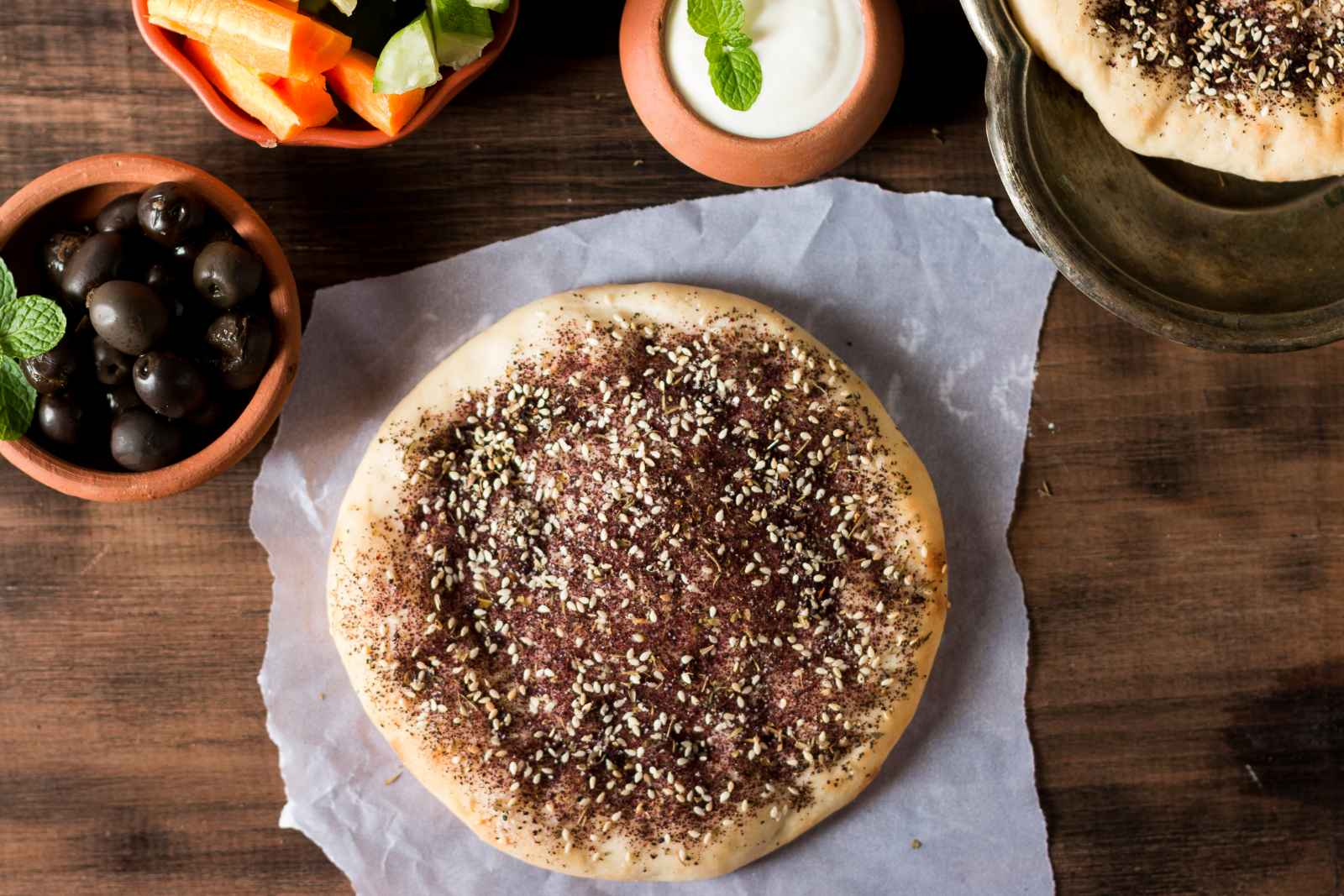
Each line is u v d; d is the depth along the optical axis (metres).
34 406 0.54
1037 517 0.62
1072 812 0.61
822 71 0.55
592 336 0.59
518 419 0.59
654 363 0.59
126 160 0.55
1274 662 0.62
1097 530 0.62
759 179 0.57
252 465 0.60
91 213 0.56
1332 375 0.61
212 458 0.55
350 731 0.60
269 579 0.60
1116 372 0.62
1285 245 0.57
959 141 0.61
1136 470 0.62
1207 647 0.62
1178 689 0.62
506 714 0.59
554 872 0.60
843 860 0.61
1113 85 0.54
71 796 0.60
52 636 0.60
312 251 0.60
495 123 0.60
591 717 0.59
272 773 0.60
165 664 0.60
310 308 0.60
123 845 0.60
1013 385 0.61
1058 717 0.61
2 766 0.60
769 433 0.59
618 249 0.61
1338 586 0.62
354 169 0.60
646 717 0.59
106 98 0.59
